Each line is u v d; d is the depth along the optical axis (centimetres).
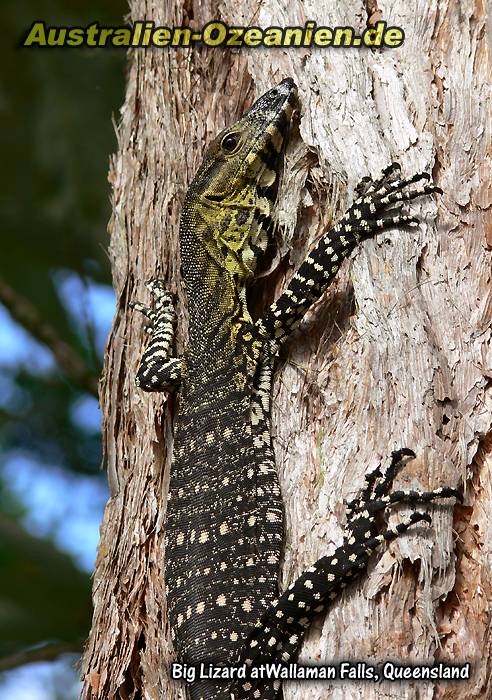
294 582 790
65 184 1762
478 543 782
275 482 846
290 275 926
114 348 1057
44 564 1560
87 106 1730
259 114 931
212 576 830
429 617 740
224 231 945
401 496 764
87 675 930
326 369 849
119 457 1009
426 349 791
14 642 1538
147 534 936
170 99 1065
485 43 890
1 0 1652
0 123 1716
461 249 829
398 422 784
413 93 878
